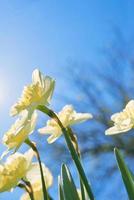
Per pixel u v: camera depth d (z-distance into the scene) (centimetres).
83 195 75
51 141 79
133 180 74
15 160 77
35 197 82
